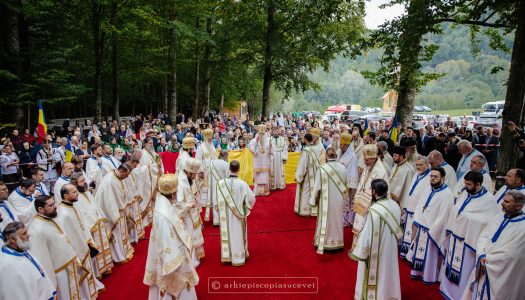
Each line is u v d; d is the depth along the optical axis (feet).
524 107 26.81
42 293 15.05
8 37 52.54
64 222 18.98
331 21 75.46
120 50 87.25
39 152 40.16
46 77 61.77
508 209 16.03
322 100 424.05
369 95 424.87
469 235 18.86
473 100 320.29
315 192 26.76
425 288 21.38
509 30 38.01
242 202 24.90
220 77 110.93
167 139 56.13
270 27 74.13
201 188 32.78
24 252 14.94
